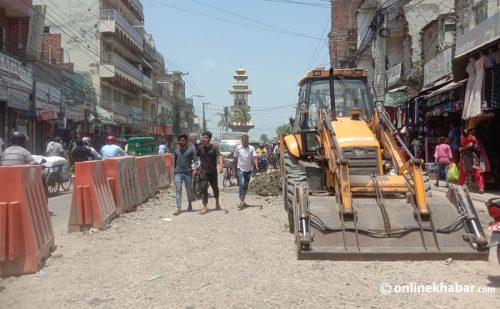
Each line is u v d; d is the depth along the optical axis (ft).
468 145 46.57
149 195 49.55
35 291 19.25
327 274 20.80
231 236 29.32
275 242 27.45
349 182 25.23
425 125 66.44
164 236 29.43
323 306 17.25
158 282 20.16
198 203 46.62
